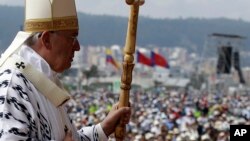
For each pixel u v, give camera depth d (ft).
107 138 34.32
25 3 30.78
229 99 529.45
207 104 418.51
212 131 197.36
